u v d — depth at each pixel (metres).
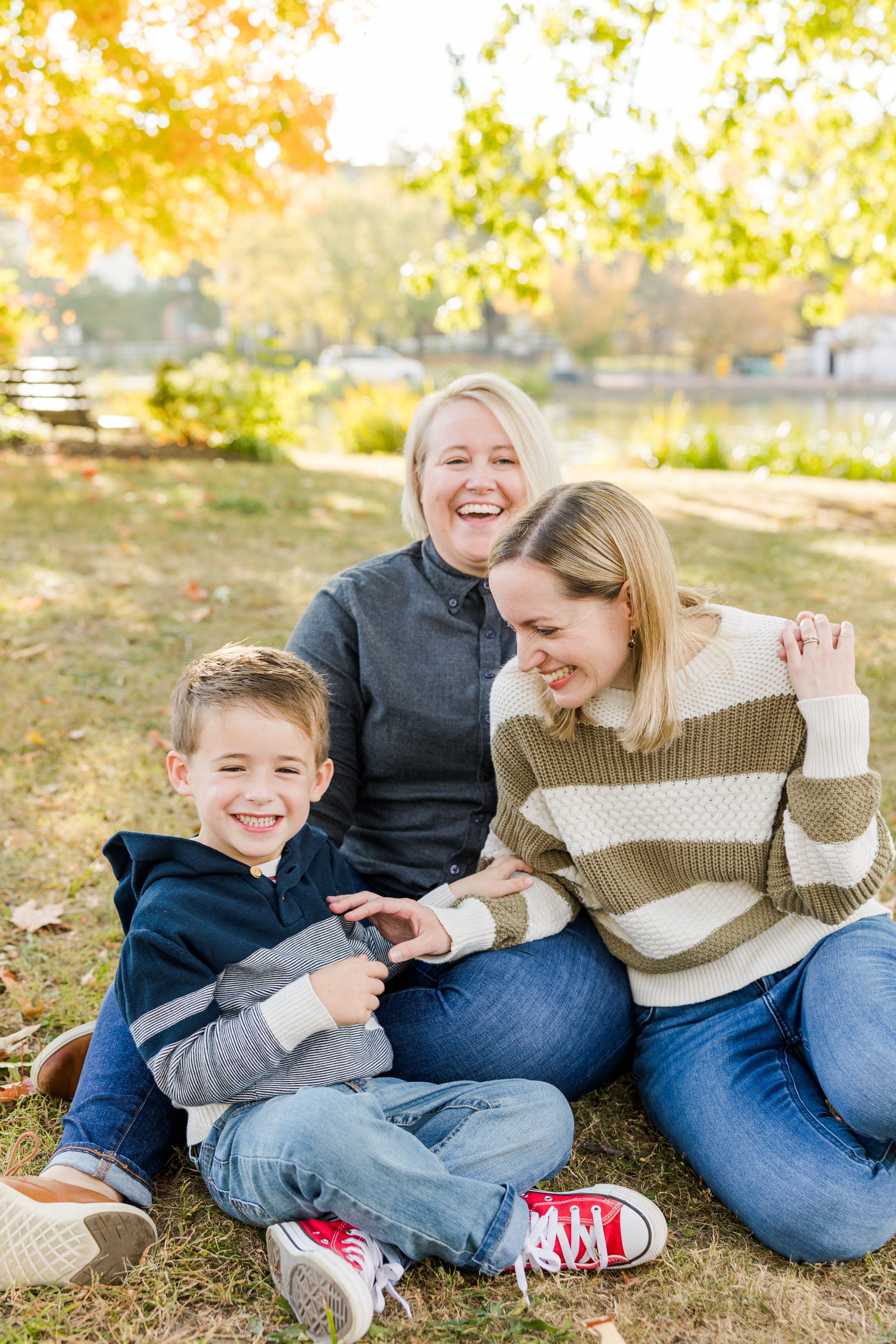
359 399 14.97
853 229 10.62
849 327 43.56
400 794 2.27
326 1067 1.78
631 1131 2.10
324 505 8.79
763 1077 1.86
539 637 1.80
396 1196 1.58
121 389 16.80
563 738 1.96
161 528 7.38
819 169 10.70
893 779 3.59
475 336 62.75
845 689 1.82
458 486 2.22
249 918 1.81
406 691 2.21
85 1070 1.87
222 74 8.91
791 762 1.89
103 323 66.38
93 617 5.21
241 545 7.01
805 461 13.11
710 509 9.57
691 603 1.98
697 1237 1.80
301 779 1.86
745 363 52.56
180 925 1.74
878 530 8.62
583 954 2.09
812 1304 1.63
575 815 2.01
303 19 8.42
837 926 1.94
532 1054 1.98
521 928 2.05
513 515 2.26
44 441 11.94
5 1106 2.06
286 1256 1.55
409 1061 2.02
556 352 56.56
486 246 10.27
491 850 2.18
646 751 1.91
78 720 3.95
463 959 2.07
